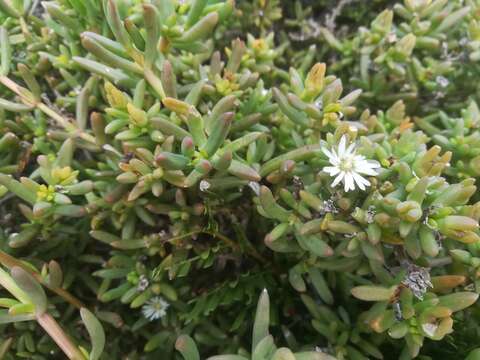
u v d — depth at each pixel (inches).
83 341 6.8
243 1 9.0
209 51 7.6
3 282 5.7
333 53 9.2
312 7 10.0
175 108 5.7
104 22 6.5
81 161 7.9
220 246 7.0
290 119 6.3
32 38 7.5
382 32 8.0
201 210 6.5
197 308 6.8
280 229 5.9
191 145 5.4
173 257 6.8
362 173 5.6
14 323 6.6
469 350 6.3
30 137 7.4
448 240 6.0
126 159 6.4
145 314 7.0
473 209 5.4
